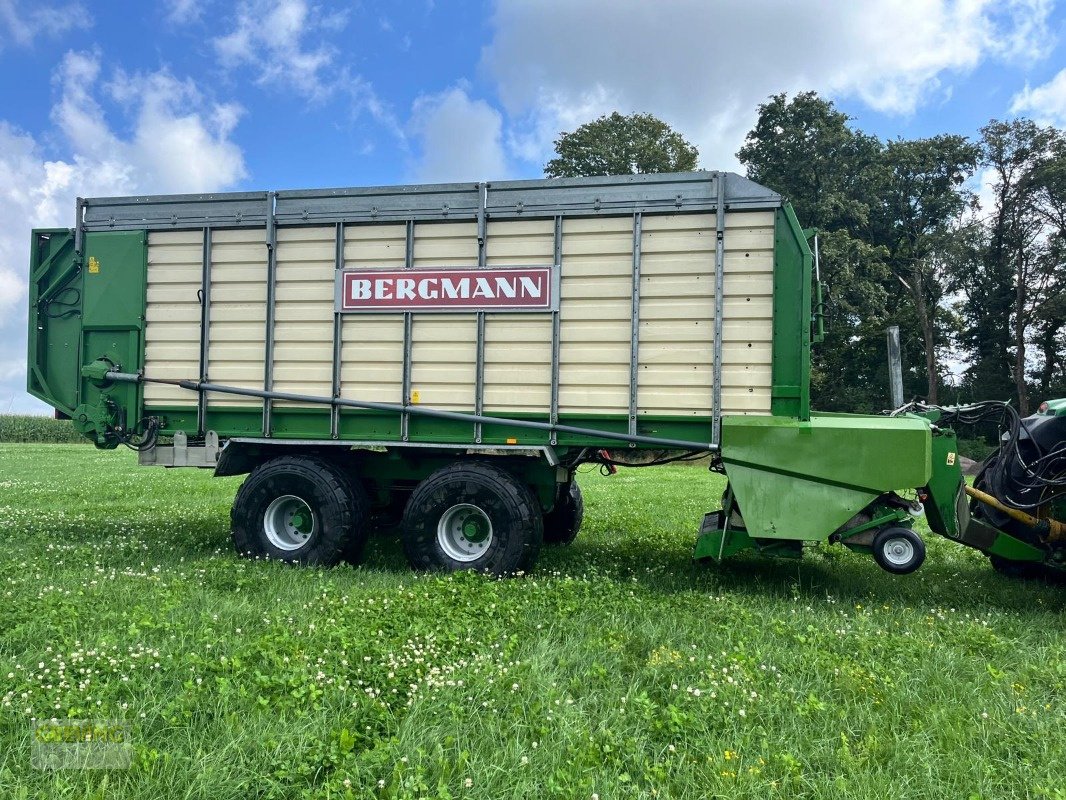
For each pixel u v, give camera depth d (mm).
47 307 7199
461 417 6246
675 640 4422
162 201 6898
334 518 6395
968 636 4590
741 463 5723
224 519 9289
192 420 6898
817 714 3357
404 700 3412
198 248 6848
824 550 7672
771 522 5660
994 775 2930
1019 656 4363
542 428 6102
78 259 7031
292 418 6695
